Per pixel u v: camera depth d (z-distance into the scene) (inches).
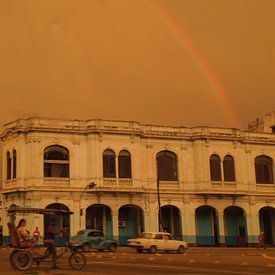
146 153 2427.4
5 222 2319.1
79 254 971.9
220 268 1008.9
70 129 2304.4
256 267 1042.7
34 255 964.0
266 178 2645.2
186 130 2518.5
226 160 2539.4
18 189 2219.5
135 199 2358.5
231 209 2593.5
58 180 2260.1
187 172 2480.3
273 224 2672.2
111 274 845.2
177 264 1139.9
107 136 2341.3
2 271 908.0
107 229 2353.6
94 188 2267.5
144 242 1752.0
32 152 2246.6
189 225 2436.0
